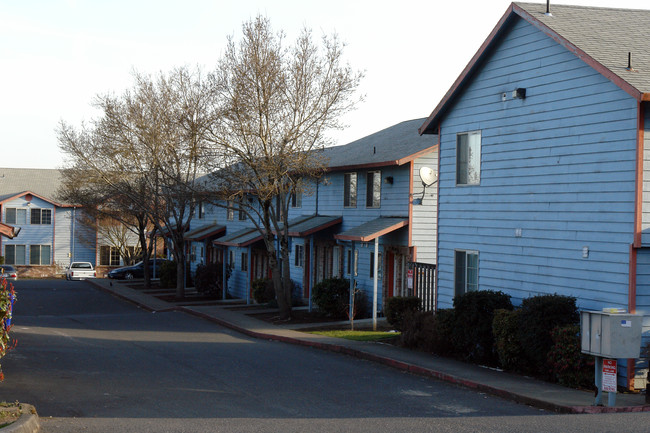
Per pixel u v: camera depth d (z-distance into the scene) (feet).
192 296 131.03
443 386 43.65
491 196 57.88
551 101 51.11
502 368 49.06
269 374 47.50
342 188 97.09
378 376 47.44
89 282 175.94
